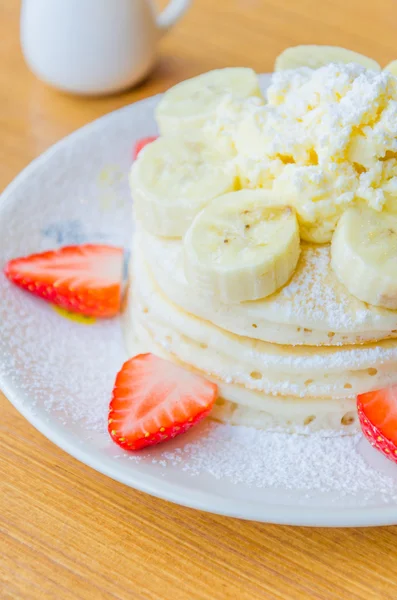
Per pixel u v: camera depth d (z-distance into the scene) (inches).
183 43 19.4
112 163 16.5
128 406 13.2
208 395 13.4
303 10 20.0
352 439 13.5
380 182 13.0
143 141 16.5
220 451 13.2
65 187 16.0
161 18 18.4
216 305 13.0
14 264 14.8
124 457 12.8
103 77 18.0
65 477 13.2
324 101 13.1
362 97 12.9
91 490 13.1
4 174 16.9
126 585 12.3
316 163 13.1
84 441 12.9
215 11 20.1
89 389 13.9
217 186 13.3
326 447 13.4
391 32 19.4
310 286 12.9
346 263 12.7
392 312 12.9
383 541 12.7
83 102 18.5
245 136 13.4
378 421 13.0
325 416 13.5
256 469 13.0
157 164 13.7
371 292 12.7
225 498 12.3
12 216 15.4
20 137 17.6
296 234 12.8
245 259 12.6
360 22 19.7
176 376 13.6
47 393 13.5
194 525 12.8
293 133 13.1
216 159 13.7
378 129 12.8
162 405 13.3
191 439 13.3
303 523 12.1
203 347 13.5
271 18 19.9
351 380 13.3
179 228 13.4
